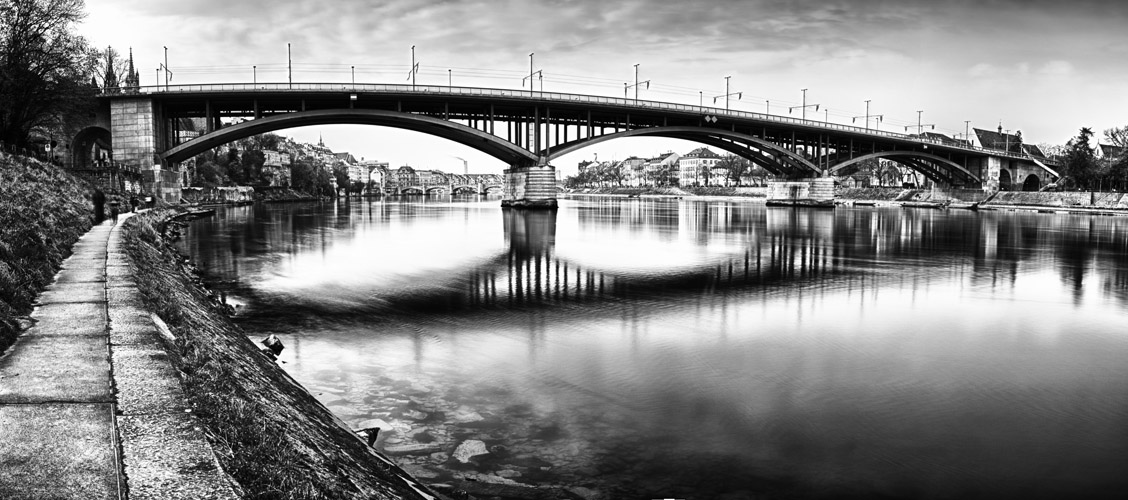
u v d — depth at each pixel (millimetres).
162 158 79375
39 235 19656
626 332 19422
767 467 9945
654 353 16859
